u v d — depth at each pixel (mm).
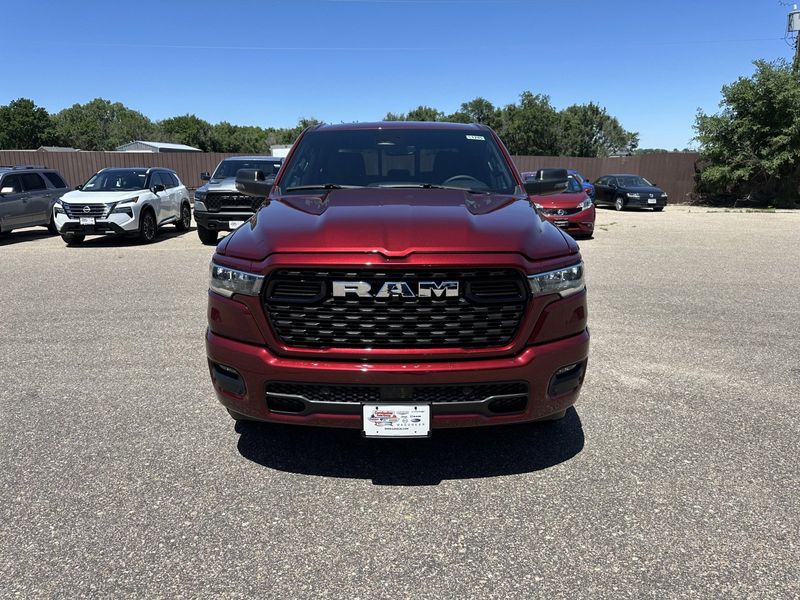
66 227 12617
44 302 7301
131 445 3551
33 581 2383
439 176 4180
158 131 85188
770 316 6566
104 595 2305
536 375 2906
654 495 2998
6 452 3461
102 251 11977
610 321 6355
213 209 12484
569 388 3080
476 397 2889
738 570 2434
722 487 3066
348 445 3564
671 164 29703
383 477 3203
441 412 2869
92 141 85562
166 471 3250
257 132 105750
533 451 3486
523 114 57938
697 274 9102
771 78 24859
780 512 2840
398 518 2822
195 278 8859
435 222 3029
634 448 3514
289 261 2816
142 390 4422
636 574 2416
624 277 8852
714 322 6309
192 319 6461
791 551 2551
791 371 4828
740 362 5039
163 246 12797
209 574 2428
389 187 4031
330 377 2822
